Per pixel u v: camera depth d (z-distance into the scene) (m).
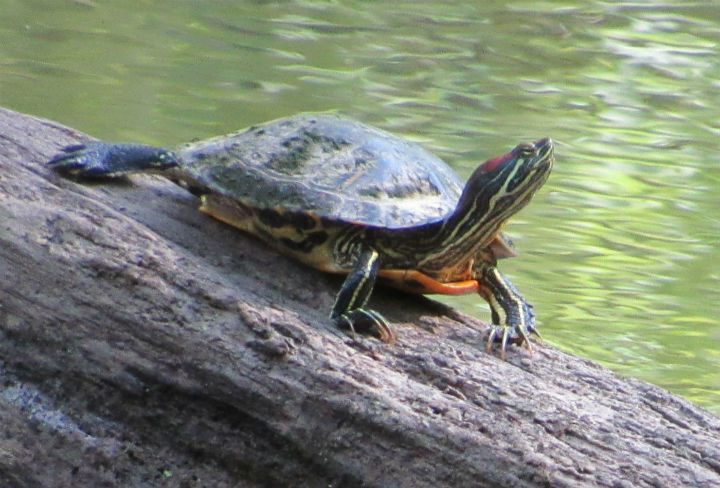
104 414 7.81
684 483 7.16
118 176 9.14
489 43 23.97
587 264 15.27
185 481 7.68
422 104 20.19
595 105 20.91
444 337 8.51
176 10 24.47
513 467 7.16
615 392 8.20
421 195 8.70
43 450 7.80
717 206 17.14
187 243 8.59
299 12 25.06
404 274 8.68
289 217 8.37
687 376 12.55
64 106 18.34
